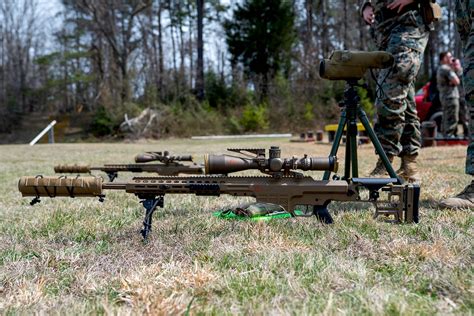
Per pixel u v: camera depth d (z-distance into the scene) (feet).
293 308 6.15
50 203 15.76
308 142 63.93
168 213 13.19
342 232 10.00
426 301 6.32
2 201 16.61
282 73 121.70
